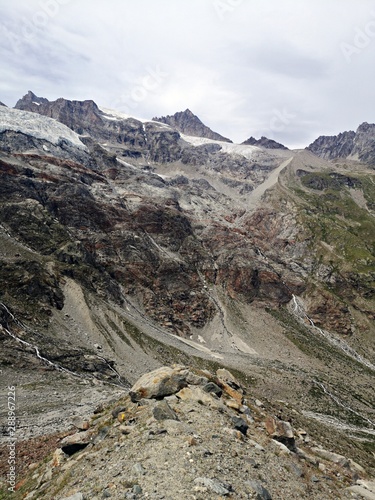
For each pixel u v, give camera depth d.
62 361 102.12
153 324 184.88
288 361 189.75
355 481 31.03
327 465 32.84
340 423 132.00
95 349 124.94
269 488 21.89
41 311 129.25
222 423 28.34
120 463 21.86
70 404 66.69
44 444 39.78
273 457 26.36
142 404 30.41
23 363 91.31
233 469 22.14
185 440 23.94
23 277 137.50
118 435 26.48
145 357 136.00
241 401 36.50
